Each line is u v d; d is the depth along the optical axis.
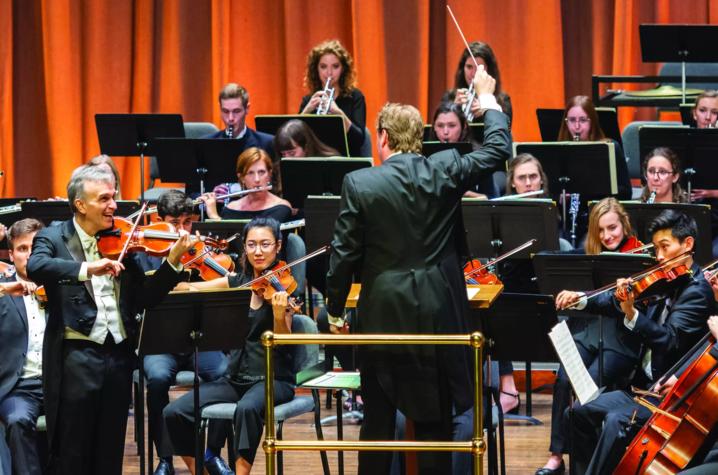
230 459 9.78
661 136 12.27
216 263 10.81
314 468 10.20
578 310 9.13
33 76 17.48
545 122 14.17
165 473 9.91
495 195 13.05
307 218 10.73
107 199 8.21
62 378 8.20
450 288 7.46
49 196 17.53
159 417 9.96
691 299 8.85
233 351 9.60
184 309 8.57
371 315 7.46
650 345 8.85
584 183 12.27
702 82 15.34
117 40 17.14
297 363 9.63
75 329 8.16
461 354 7.55
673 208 10.53
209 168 12.95
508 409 11.55
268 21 17.33
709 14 16.12
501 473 9.22
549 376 12.68
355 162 11.69
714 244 12.31
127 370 8.40
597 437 9.04
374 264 7.48
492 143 7.72
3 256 15.03
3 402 9.08
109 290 8.31
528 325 8.42
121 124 13.73
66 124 16.98
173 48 17.33
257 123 13.83
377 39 16.59
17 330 9.32
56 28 16.89
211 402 9.38
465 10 16.53
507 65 16.48
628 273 9.06
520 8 16.39
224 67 17.06
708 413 7.70
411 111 7.68
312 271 12.16
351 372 8.85
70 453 8.23
